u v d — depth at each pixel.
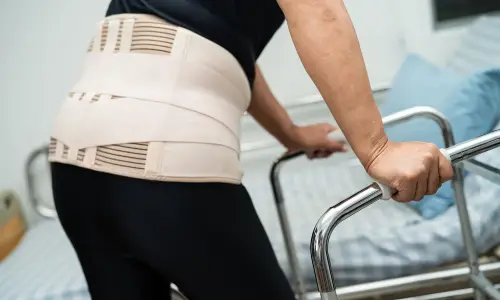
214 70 0.82
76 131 0.82
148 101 0.78
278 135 1.27
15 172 2.41
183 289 0.81
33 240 1.99
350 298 1.29
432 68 1.75
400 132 1.59
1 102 2.35
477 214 1.31
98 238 0.84
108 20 0.87
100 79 0.83
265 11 0.85
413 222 1.40
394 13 2.21
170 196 0.77
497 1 2.20
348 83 0.66
